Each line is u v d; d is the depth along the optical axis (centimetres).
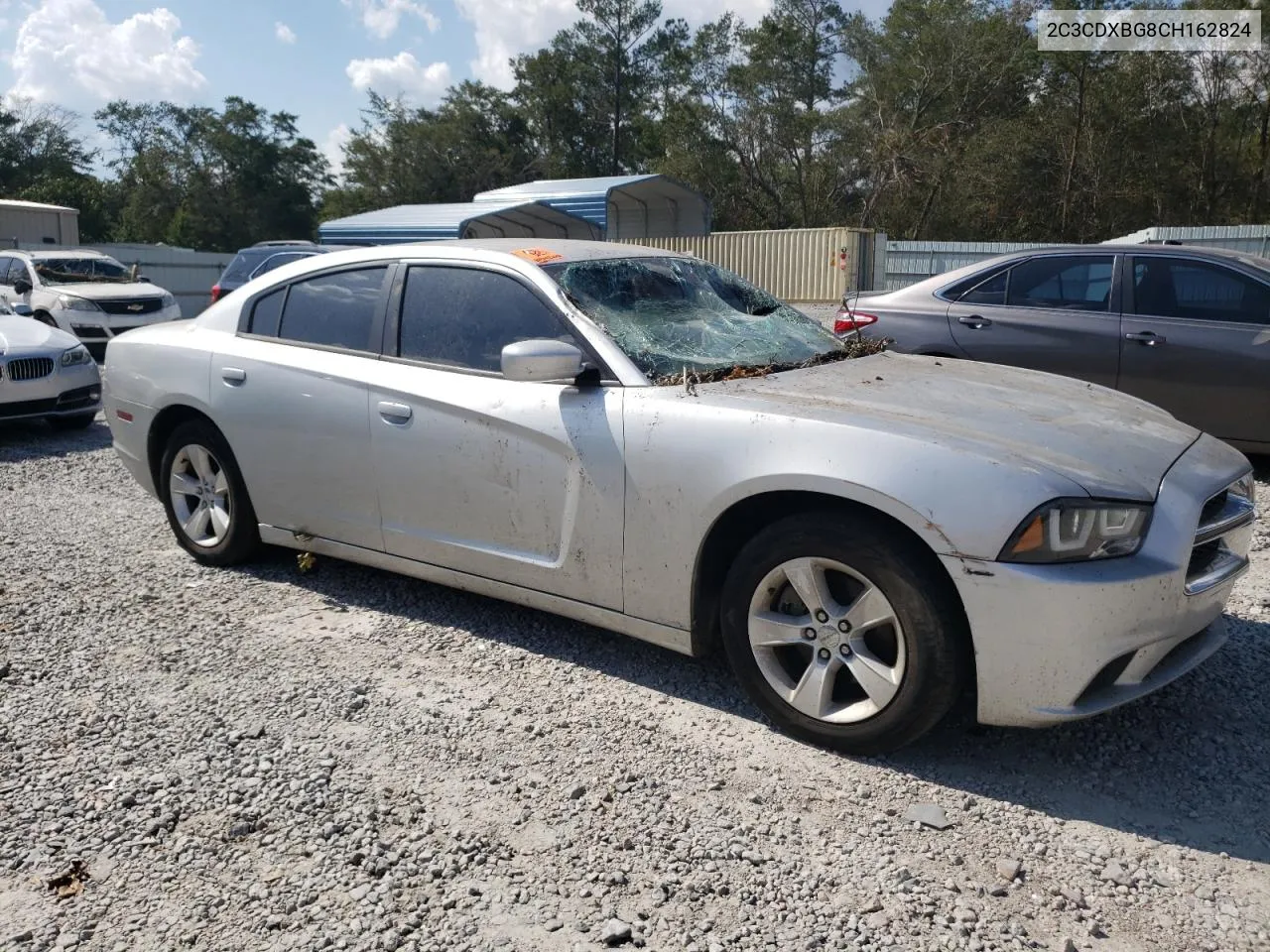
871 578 314
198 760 329
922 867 276
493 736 346
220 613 457
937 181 4191
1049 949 245
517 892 265
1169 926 253
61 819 297
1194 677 390
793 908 259
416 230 2389
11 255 1803
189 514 525
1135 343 691
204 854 281
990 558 294
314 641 427
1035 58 4200
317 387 449
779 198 4903
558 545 383
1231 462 345
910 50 4425
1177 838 290
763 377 382
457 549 414
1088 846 286
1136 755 335
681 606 358
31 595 480
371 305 448
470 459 400
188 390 496
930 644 306
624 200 2923
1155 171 4100
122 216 7044
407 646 421
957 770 325
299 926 253
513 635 432
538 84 6219
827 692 331
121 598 476
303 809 302
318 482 455
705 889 266
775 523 335
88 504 665
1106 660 297
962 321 745
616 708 366
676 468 348
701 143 4919
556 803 305
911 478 304
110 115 7050
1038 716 301
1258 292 671
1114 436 340
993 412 350
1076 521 295
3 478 750
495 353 405
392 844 285
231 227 7088
